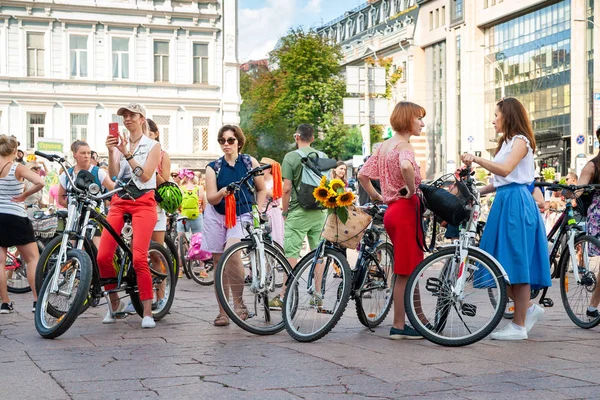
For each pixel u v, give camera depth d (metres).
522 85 67.56
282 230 11.98
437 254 7.00
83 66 45.97
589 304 7.91
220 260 7.77
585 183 8.45
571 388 5.09
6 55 44.97
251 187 8.24
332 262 7.33
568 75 61.69
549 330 7.87
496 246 7.22
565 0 62.00
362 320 7.87
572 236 8.11
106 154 46.03
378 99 25.38
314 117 61.34
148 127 9.10
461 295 6.87
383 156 7.40
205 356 6.35
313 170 9.27
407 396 4.91
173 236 15.48
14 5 44.84
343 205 7.24
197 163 47.00
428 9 80.69
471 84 73.62
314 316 7.26
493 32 71.94
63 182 10.74
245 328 7.73
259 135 64.81
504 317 8.77
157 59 46.94
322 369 5.77
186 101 47.00
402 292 7.29
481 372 5.62
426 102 81.69
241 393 5.00
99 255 8.12
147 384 5.27
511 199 7.20
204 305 10.40
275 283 7.84
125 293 9.20
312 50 61.34
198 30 47.06
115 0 45.97
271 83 63.66
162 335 7.59
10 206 9.60
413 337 7.30
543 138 65.00
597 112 46.72
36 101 45.31
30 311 9.88
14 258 12.20
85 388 5.15
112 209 8.28
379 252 7.95
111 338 7.39
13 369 5.82
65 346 6.92
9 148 9.65
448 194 7.00
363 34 92.81
